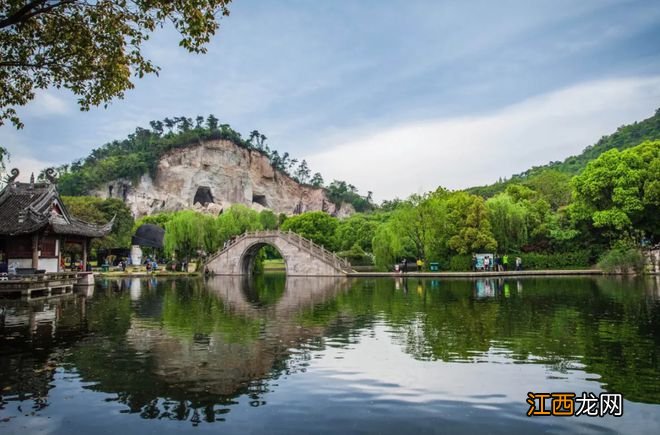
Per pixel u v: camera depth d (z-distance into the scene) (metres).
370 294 30.73
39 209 34.94
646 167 50.84
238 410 8.55
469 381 10.16
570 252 55.00
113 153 190.38
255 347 13.69
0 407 8.76
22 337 15.45
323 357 12.38
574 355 12.25
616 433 7.55
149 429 7.74
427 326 17.06
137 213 145.88
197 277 59.25
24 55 13.91
